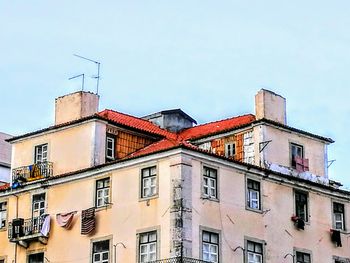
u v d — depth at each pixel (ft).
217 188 146.30
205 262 139.23
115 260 145.69
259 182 154.61
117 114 171.83
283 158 162.09
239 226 147.95
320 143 170.91
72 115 166.81
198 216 141.59
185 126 181.06
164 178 143.02
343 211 169.17
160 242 140.26
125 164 148.97
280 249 153.99
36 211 161.07
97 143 157.58
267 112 163.84
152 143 167.22
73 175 156.15
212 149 166.71
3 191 166.71
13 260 160.86
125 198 147.54
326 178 169.78
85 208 152.87
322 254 161.58
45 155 164.86
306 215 161.48
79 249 151.33
